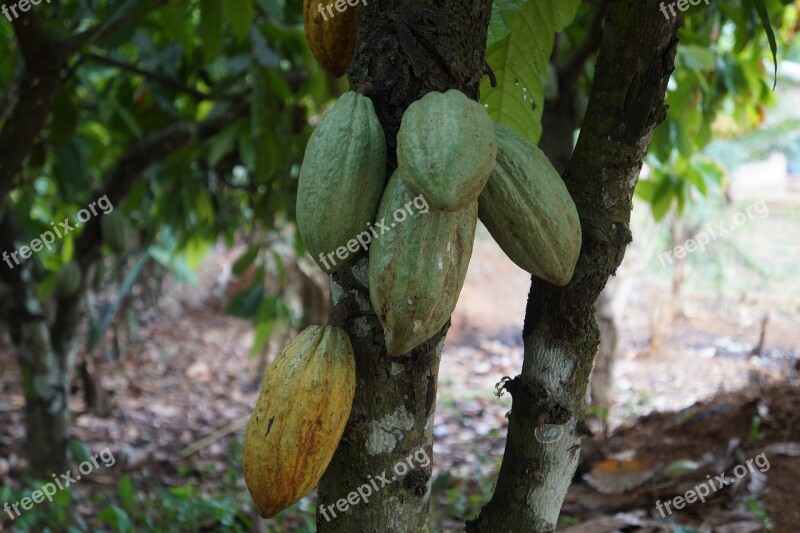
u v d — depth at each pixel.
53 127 3.38
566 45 3.68
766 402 3.65
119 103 3.95
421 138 1.07
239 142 4.16
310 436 1.17
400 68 1.22
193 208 4.30
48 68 2.43
